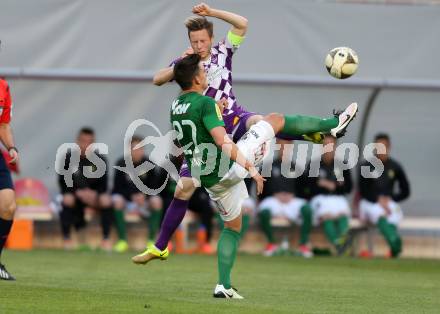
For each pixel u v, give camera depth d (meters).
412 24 40.00
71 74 37.75
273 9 39.19
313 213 40.31
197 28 21.75
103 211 39.47
